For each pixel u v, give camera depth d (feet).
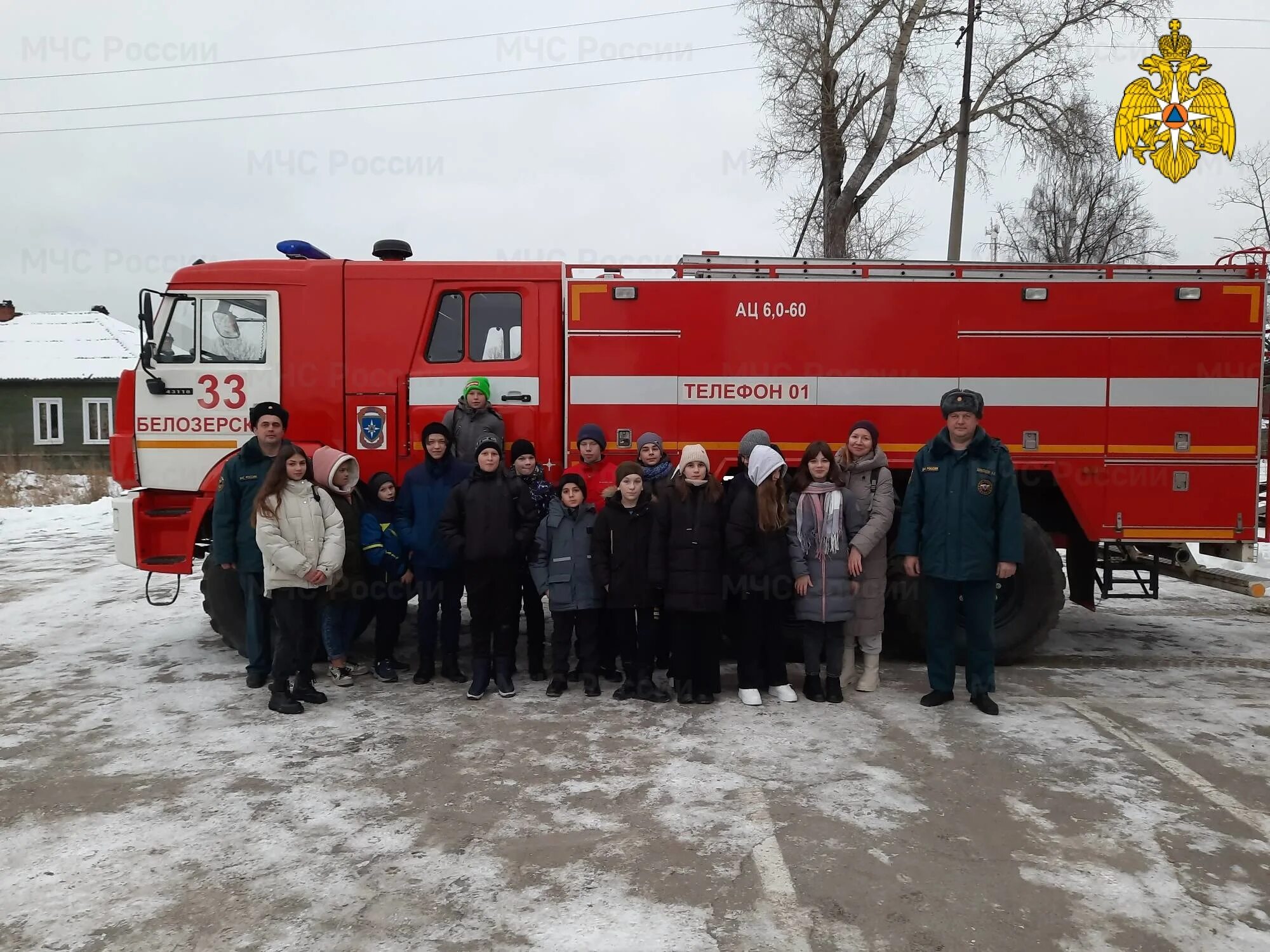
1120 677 18.92
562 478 17.24
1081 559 20.43
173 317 19.42
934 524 16.39
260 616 17.49
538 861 10.51
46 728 15.43
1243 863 10.57
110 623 24.13
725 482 19.33
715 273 19.42
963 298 19.29
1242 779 13.11
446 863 10.45
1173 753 14.16
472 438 18.79
